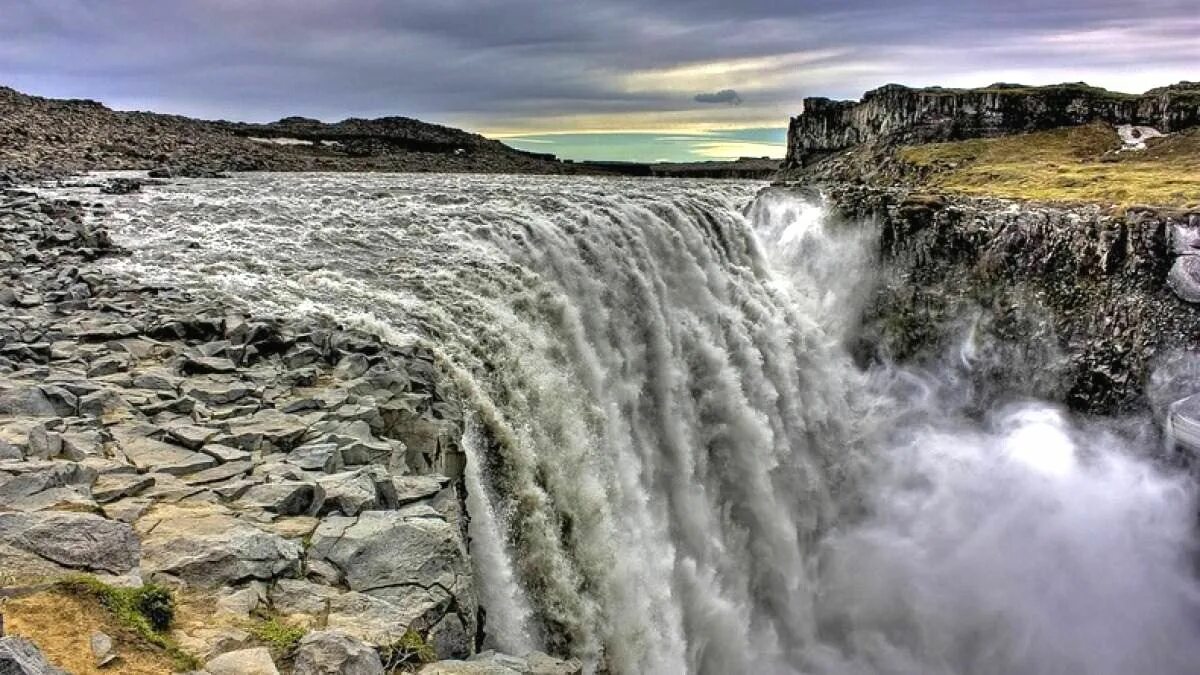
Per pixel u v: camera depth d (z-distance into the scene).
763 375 41.94
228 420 13.81
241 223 34.06
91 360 16.16
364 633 8.75
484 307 24.62
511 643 14.61
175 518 10.38
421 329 21.05
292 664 8.05
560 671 9.27
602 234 36.78
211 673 7.61
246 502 11.03
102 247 27.36
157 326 18.06
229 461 12.26
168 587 9.01
